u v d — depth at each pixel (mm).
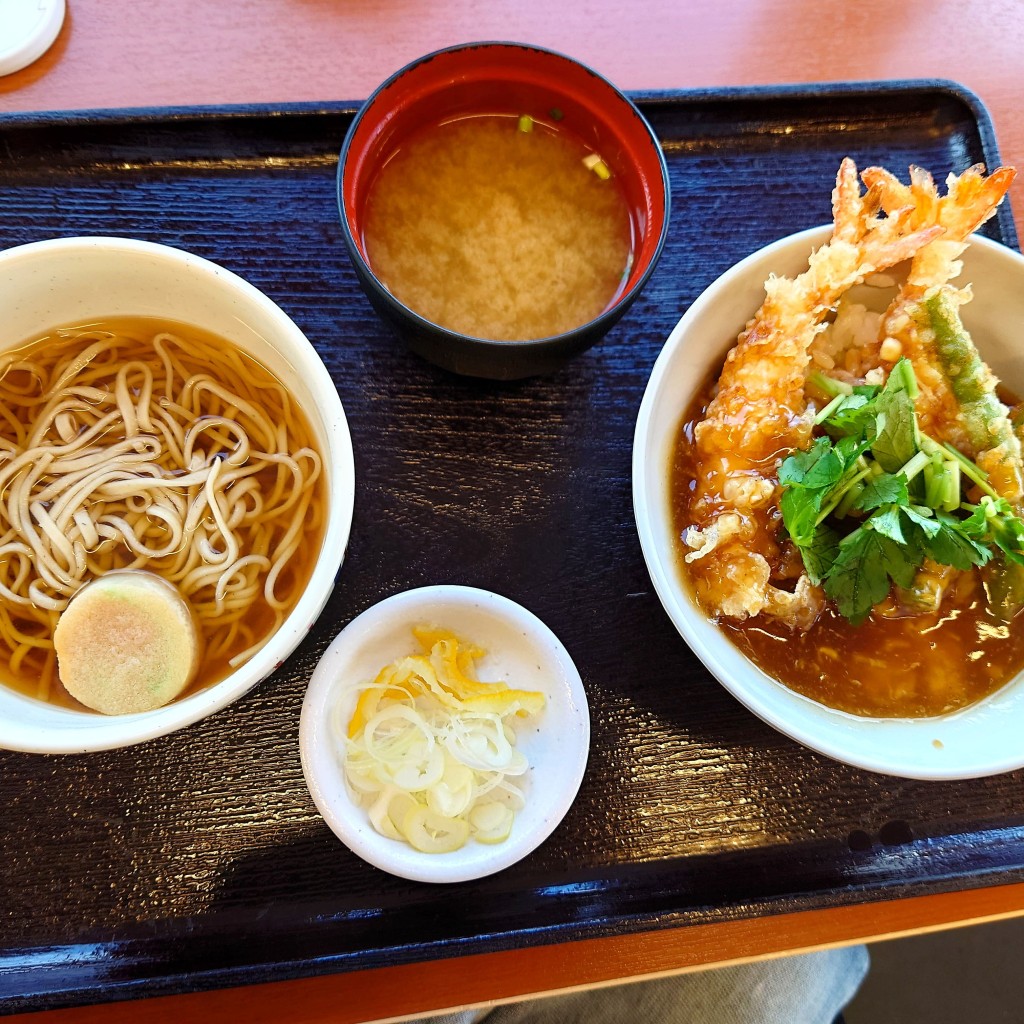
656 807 350
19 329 316
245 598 335
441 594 336
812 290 329
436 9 414
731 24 423
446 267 353
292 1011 336
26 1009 317
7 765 334
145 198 373
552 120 366
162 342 333
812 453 336
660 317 380
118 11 401
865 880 348
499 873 342
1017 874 348
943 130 405
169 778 338
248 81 399
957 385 347
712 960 348
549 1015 476
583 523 365
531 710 344
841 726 342
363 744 336
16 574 327
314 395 296
